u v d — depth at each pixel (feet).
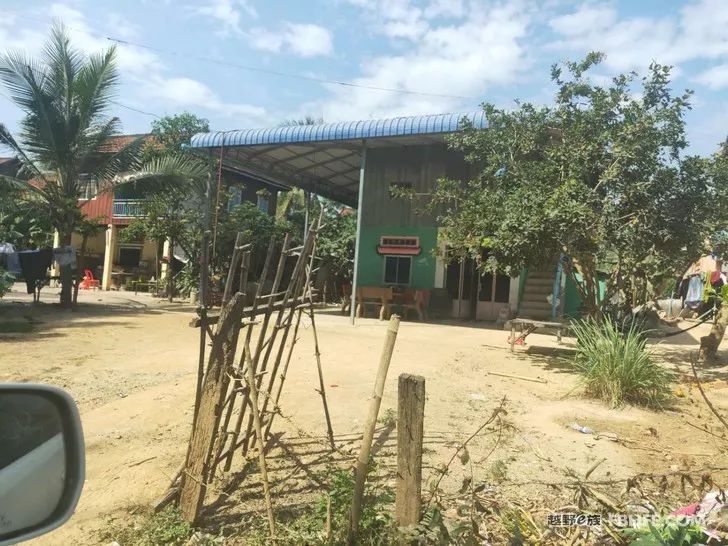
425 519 9.94
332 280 80.64
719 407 22.09
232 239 69.10
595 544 10.14
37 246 69.31
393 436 16.76
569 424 19.10
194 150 63.93
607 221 29.17
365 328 44.60
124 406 19.19
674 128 29.99
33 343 31.45
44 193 51.75
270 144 54.44
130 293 81.61
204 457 11.26
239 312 11.44
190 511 11.25
